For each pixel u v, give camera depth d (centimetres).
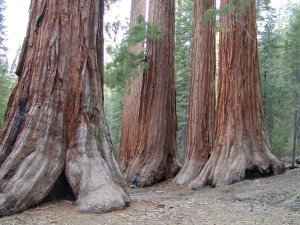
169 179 1389
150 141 1413
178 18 2441
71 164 599
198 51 1385
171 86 1478
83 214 532
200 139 1306
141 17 1387
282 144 1834
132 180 1357
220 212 626
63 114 627
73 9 665
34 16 664
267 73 1778
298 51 2236
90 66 669
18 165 561
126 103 1728
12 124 610
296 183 877
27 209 540
